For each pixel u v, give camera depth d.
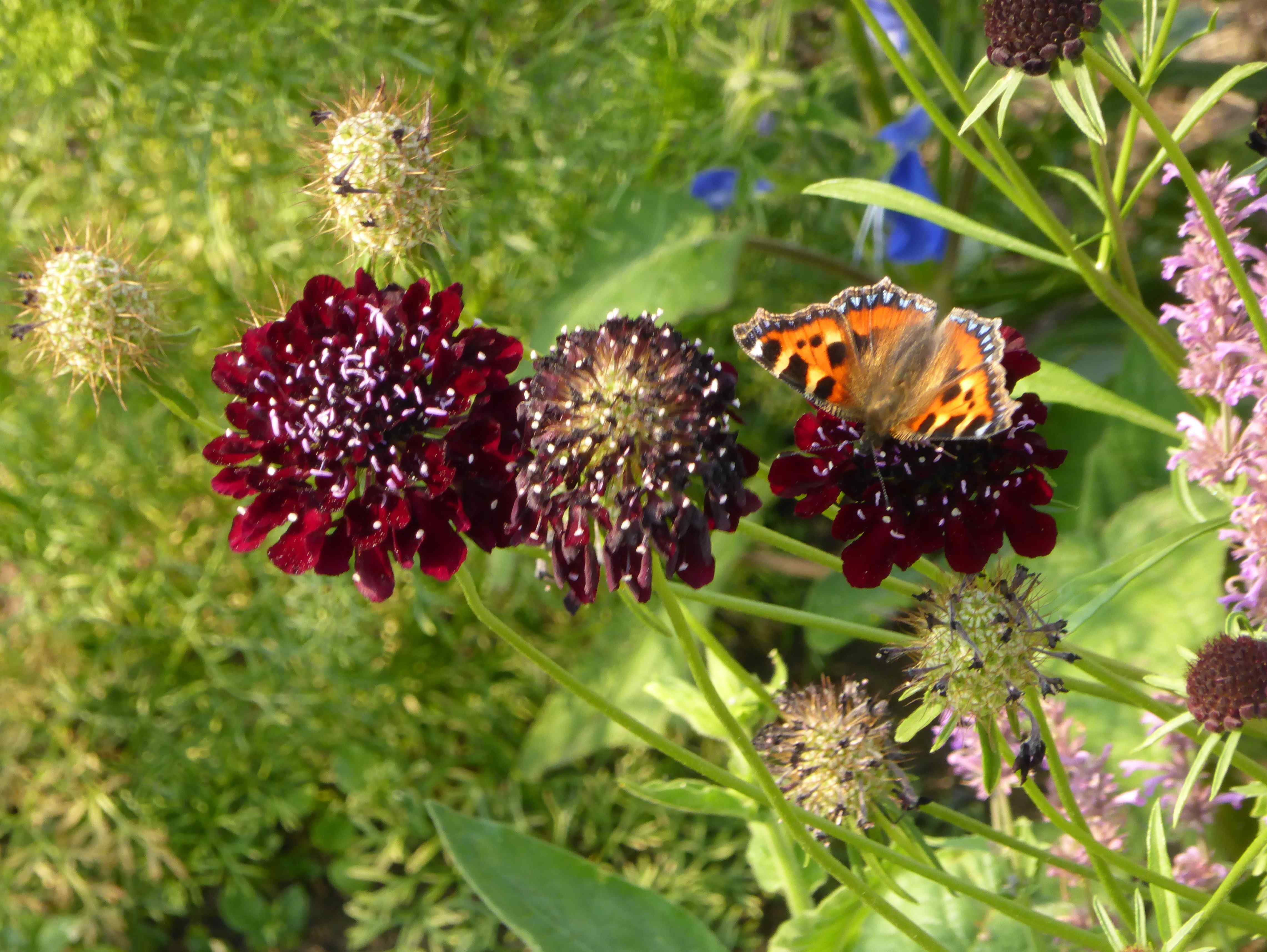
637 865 0.57
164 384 0.36
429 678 0.58
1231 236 0.35
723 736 0.40
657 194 0.58
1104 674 0.31
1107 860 0.31
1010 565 0.31
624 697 0.55
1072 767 0.38
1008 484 0.31
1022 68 0.31
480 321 0.33
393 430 0.31
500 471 0.31
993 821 0.41
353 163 0.35
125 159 0.57
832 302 0.32
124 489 0.58
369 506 0.31
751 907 0.54
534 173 0.56
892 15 0.58
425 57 0.57
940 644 0.30
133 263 0.41
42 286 0.36
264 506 0.31
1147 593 0.45
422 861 0.56
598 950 0.42
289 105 0.55
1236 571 0.46
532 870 0.43
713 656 0.39
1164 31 0.34
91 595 0.57
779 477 0.31
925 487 0.31
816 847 0.30
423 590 0.53
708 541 0.29
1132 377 0.53
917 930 0.30
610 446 0.28
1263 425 0.35
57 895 0.56
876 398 0.31
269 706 0.55
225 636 0.58
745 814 0.38
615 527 0.28
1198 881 0.39
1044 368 0.39
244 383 0.32
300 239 0.57
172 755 0.57
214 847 0.58
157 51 0.56
